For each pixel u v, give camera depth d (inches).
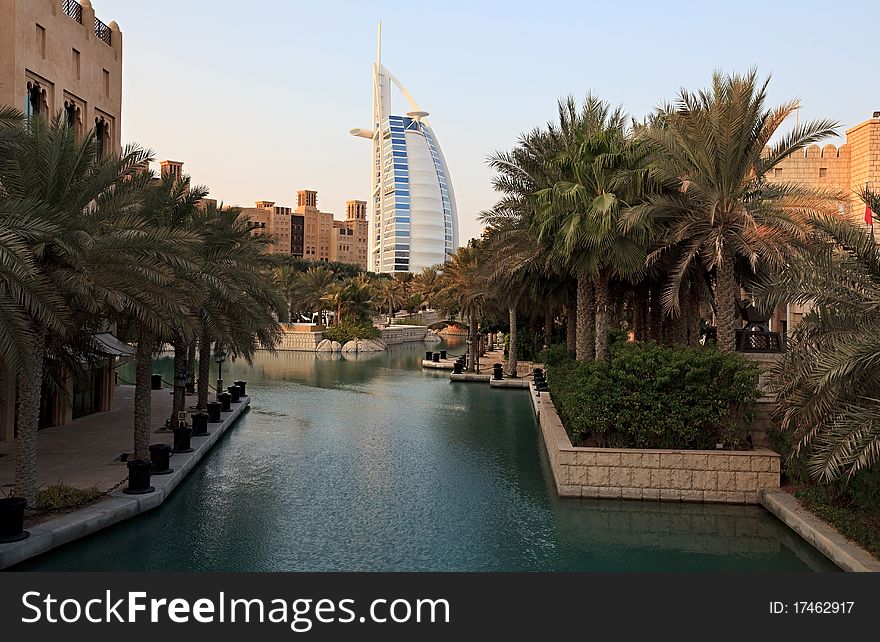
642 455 583.8
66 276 448.8
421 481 653.9
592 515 545.0
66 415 854.5
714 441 602.5
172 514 529.3
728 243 668.1
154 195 640.4
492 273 956.6
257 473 677.9
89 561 425.1
